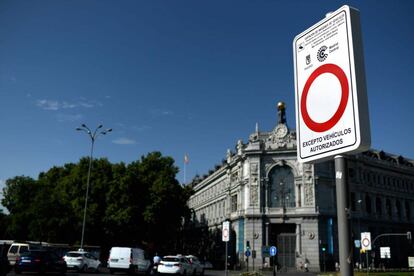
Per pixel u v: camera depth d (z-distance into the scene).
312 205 64.19
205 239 95.31
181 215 69.75
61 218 63.00
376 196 79.56
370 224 75.25
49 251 29.61
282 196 66.44
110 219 61.44
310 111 4.91
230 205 77.31
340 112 4.50
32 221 65.00
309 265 61.88
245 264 65.31
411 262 52.50
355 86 4.34
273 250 38.34
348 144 4.36
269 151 68.00
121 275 36.25
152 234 65.19
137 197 64.81
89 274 34.81
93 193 63.66
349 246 4.12
